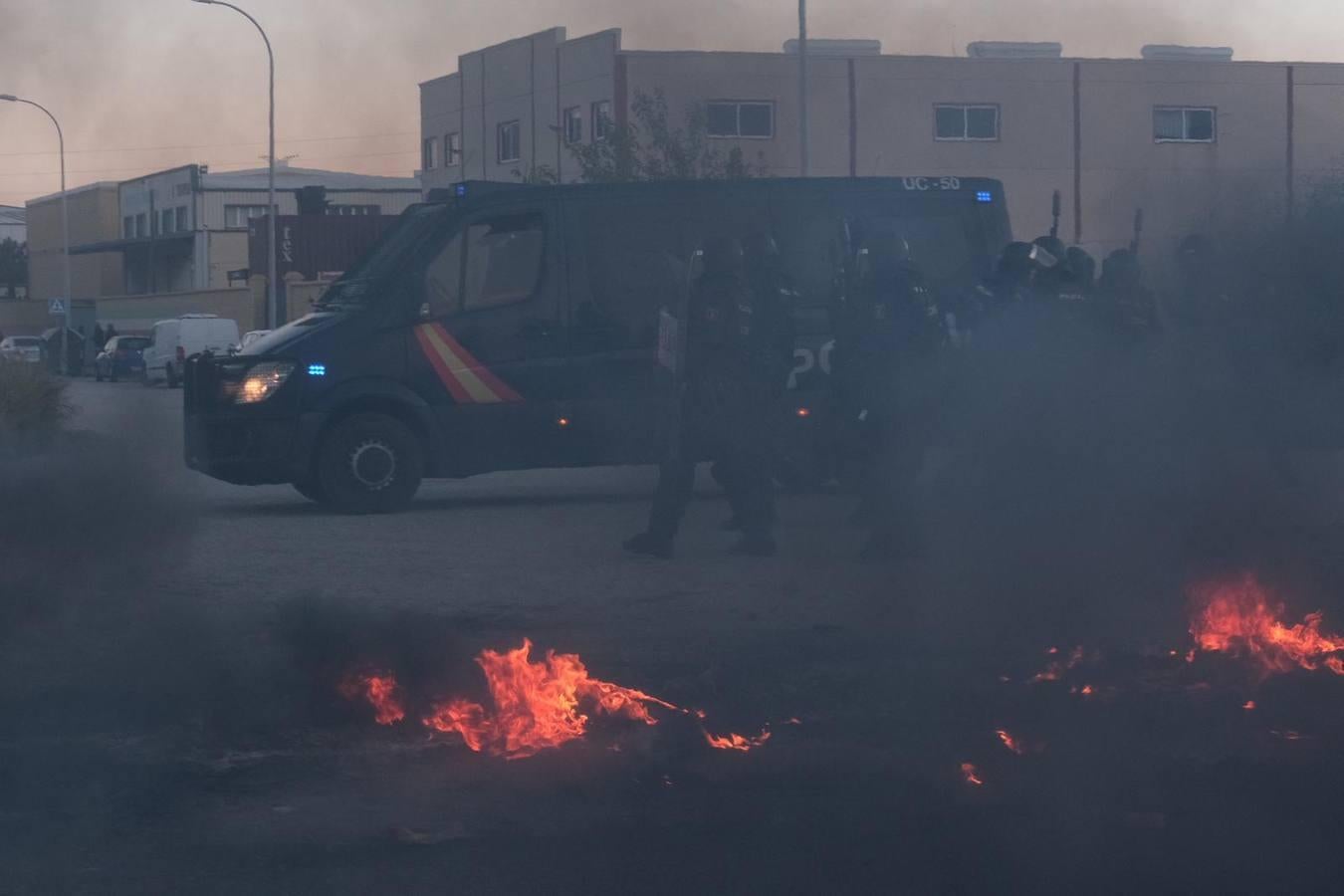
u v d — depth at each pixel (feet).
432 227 40.70
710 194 42.19
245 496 46.09
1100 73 111.86
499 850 14.80
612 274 41.29
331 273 181.27
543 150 161.27
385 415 40.24
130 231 287.28
